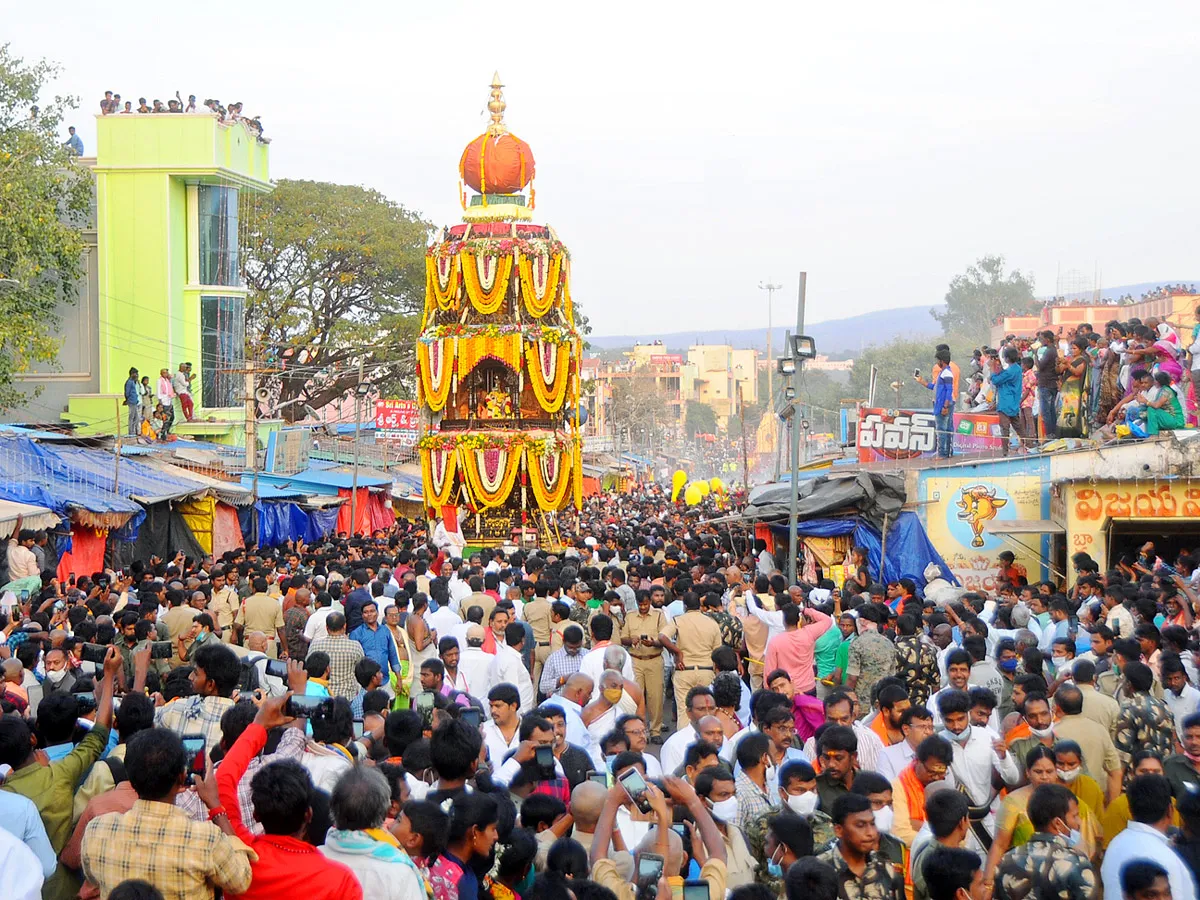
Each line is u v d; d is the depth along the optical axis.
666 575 20.58
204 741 8.41
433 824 7.18
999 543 25.42
